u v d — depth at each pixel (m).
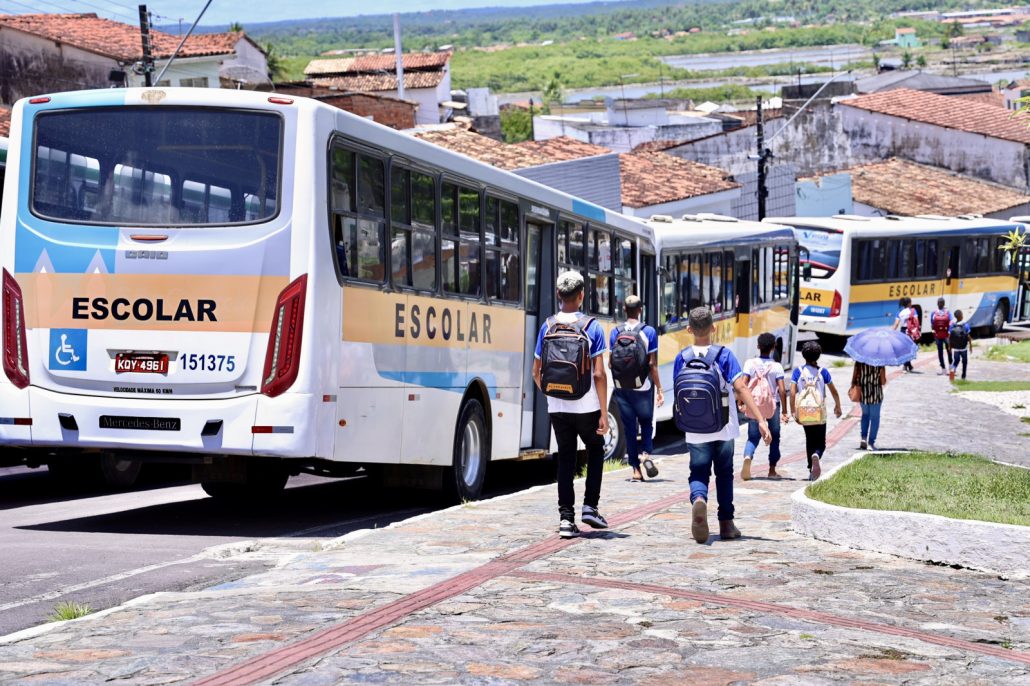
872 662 6.31
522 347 15.00
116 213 10.82
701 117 92.31
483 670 5.92
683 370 9.99
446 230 12.84
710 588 8.05
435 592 7.70
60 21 47.25
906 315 36.34
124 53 43.28
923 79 108.19
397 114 55.41
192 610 7.18
